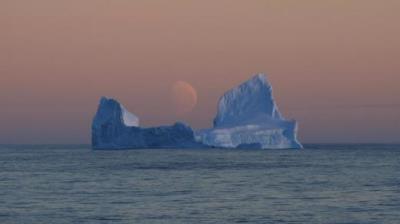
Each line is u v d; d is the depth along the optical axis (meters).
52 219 191.25
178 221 186.75
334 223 184.12
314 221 187.12
